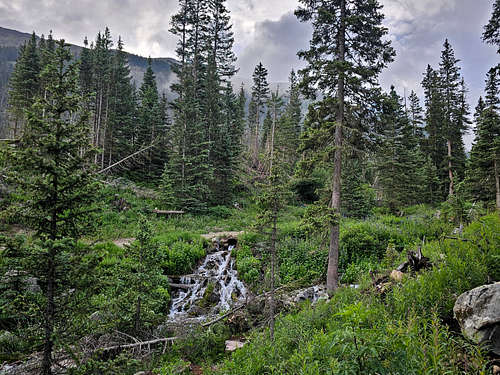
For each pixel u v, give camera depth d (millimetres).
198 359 8820
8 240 4336
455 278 5629
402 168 30844
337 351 4305
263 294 12922
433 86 37656
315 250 16609
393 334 3811
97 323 5449
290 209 28406
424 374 2998
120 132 37344
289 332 7227
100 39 43062
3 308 4488
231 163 33656
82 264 4715
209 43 36312
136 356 8125
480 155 23469
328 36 14320
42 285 4855
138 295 8867
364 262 15656
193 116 31094
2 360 6410
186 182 28781
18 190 4551
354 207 27562
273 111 45312
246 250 18484
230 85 44812
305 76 14070
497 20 14211
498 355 3748
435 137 38656
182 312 13070
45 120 4641
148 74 48750
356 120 14156
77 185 4852
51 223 4746
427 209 27047
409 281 6328
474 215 15273
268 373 5457
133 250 9609
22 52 37906
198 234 20828
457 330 4590
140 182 34000
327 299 11617
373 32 13297
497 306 3941
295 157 45719
